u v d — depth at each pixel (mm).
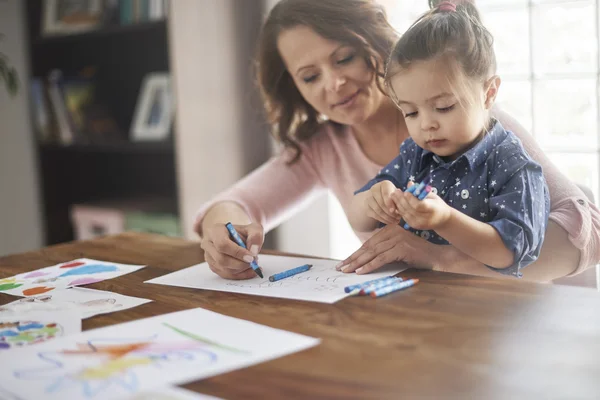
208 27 2289
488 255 894
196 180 2295
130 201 2764
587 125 2031
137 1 2428
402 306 780
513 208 939
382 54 1247
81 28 2654
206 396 562
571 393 541
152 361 640
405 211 867
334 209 2439
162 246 1221
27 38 2814
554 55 2053
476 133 991
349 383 578
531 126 2117
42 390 585
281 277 942
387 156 1396
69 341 708
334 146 1471
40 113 2838
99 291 932
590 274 1174
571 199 1062
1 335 746
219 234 988
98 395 568
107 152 3064
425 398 543
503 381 567
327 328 719
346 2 1244
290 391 567
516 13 2086
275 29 1309
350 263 966
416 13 1986
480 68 961
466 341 660
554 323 696
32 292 948
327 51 1245
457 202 1028
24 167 3049
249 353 652
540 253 1017
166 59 2693
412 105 988
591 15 1972
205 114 2301
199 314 788
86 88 2781
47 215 2920
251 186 1458
